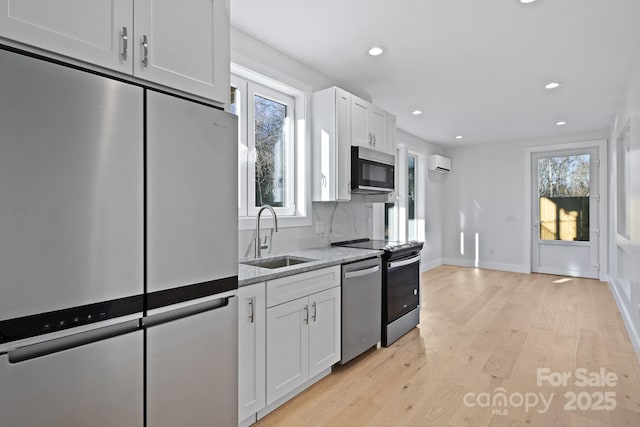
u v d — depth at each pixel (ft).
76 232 3.61
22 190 3.28
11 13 3.34
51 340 3.54
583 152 18.13
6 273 3.21
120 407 4.00
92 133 3.70
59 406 3.55
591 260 17.90
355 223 12.02
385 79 11.02
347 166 9.95
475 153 21.20
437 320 11.68
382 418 6.33
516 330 10.71
